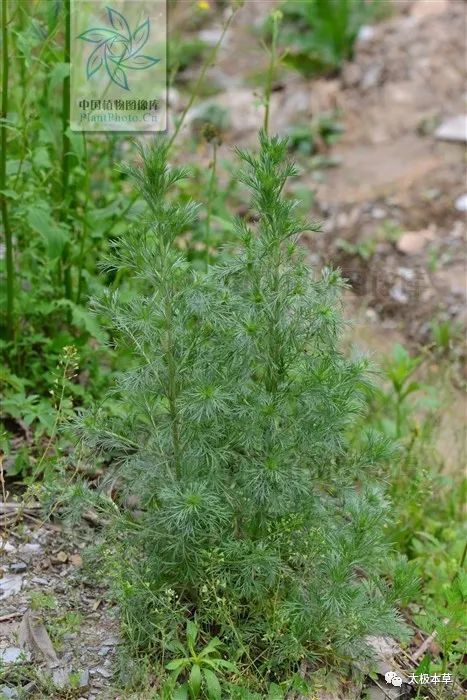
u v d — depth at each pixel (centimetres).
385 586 317
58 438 388
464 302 608
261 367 299
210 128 446
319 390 290
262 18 929
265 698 295
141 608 305
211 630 315
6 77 377
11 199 398
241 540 301
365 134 778
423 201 695
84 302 432
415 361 459
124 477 318
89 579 337
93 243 436
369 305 605
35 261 439
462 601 322
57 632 316
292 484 292
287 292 290
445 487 448
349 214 684
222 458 293
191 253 495
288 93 823
